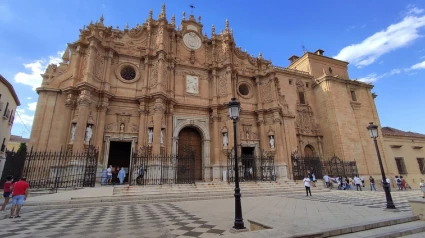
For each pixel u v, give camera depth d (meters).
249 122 32.06
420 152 41.38
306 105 38.53
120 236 7.05
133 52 28.53
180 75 30.50
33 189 16.84
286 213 10.52
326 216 9.51
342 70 44.91
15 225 8.66
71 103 22.83
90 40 24.62
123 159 27.09
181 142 28.95
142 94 26.75
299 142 35.88
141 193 17.27
